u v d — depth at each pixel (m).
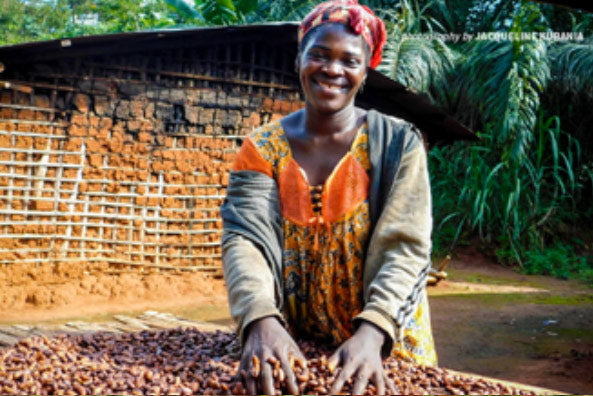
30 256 7.21
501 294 9.06
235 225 2.14
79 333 3.09
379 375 1.78
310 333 2.28
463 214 12.40
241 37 8.20
